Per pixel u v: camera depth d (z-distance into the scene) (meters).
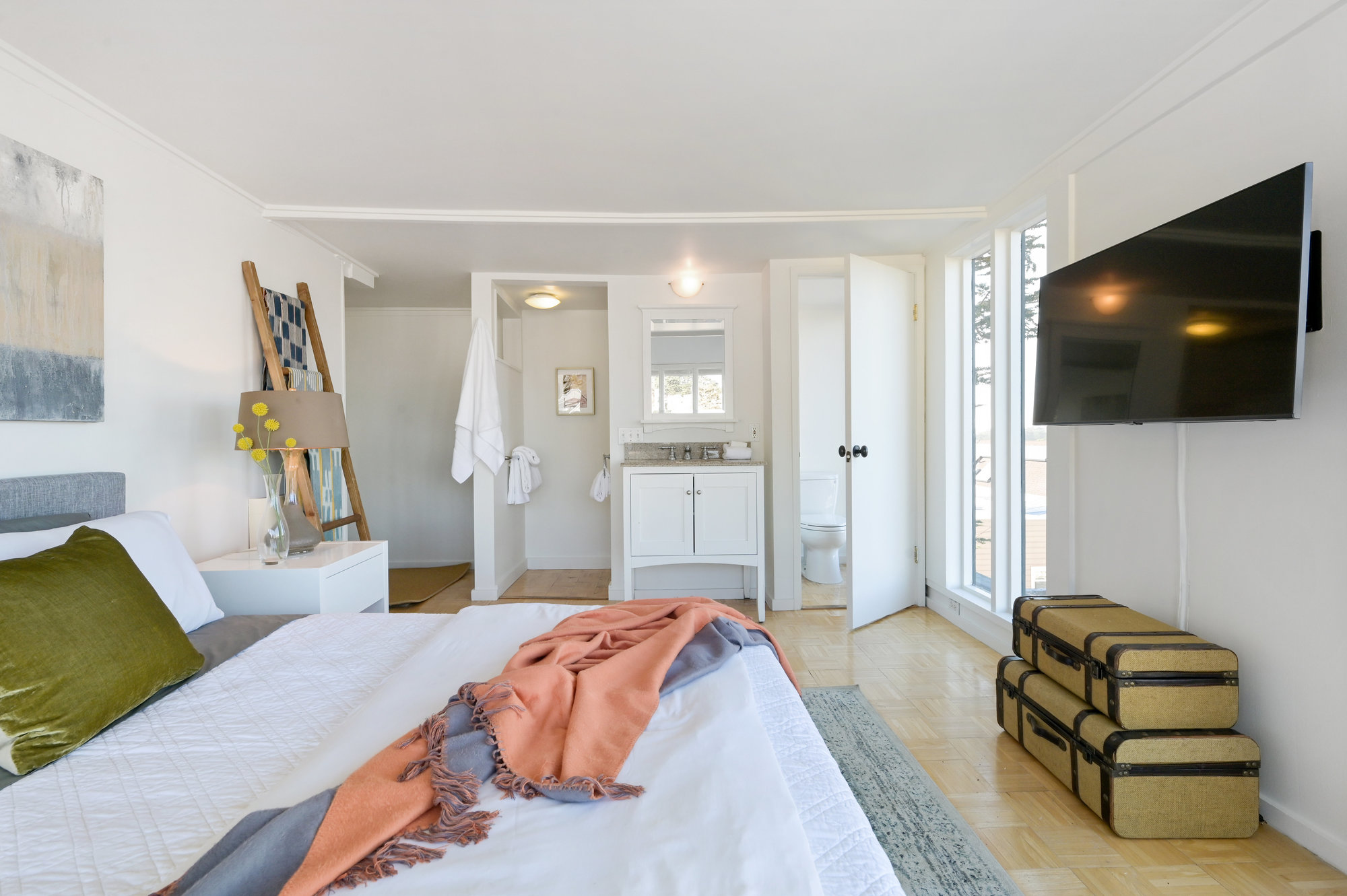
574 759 1.02
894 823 1.85
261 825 0.86
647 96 2.25
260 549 2.61
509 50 1.97
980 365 3.87
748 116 2.40
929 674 3.06
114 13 1.77
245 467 3.10
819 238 3.80
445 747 1.00
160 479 2.56
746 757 1.04
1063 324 2.48
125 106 2.27
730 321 4.63
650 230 3.61
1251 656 1.87
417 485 5.77
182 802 1.04
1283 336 1.57
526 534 5.69
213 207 2.88
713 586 4.69
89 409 2.18
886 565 4.02
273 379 3.11
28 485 1.89
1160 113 2.17
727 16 1.82
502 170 2.87
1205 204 2.02
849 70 2.11
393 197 3.16
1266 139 1.81
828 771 1.09
